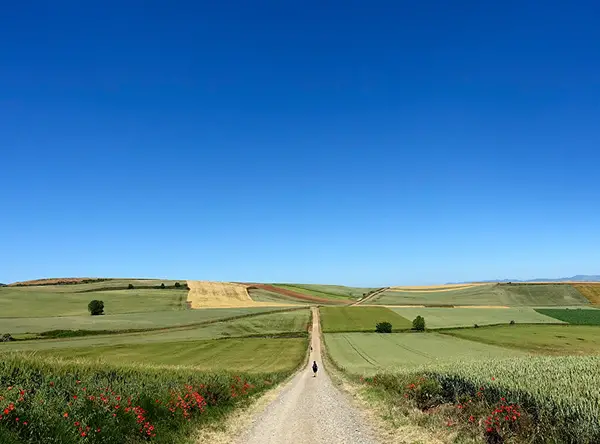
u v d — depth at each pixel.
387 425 13.51
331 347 69.31
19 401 8.65
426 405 15.23
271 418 15.66
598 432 8.59
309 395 23.30
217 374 21.78
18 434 8.02
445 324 94.94
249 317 104.44
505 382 12.64
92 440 9.46
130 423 11.05
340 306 130.75
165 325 89.25
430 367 20.97
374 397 19.41
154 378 15.42
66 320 90.31
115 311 107.75
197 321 96.00
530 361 17.97
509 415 10.57
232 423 14.56
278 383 32.34
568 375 12.98
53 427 8.69
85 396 10.55
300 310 120.25
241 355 59.56
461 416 12.55
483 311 115.75
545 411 10.17
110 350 60.25
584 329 83.38
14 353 12.29
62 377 11.34
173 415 13.20
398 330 89.38
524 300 135.12
